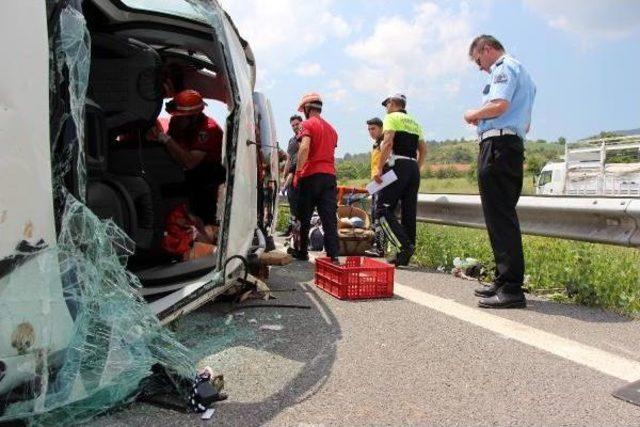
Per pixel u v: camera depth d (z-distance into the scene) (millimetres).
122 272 2656
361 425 2584
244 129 3938
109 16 4793
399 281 5957
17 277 2043
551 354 3547
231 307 4676
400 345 3713
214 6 3785
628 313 4562
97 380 2404
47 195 2135
